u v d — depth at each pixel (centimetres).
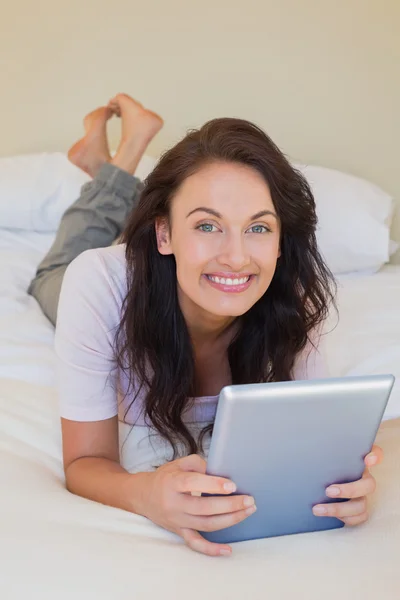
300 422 70
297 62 228
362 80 228
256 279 86
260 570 67
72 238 169
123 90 229
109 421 96
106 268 98
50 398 114
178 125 232
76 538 71
